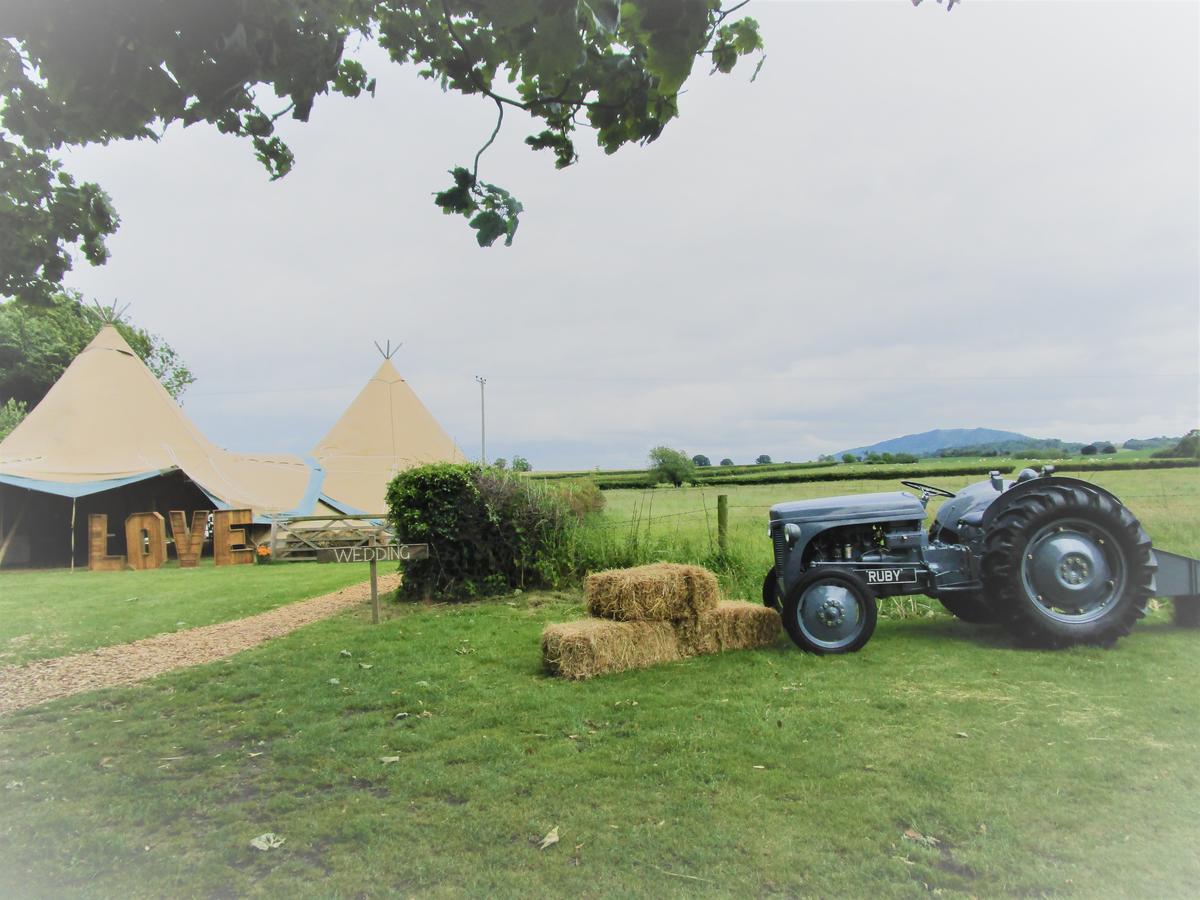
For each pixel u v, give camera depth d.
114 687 5.45
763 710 4.30
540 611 8.14
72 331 34.31
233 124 3.23
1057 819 2.85
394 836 2.91
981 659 5.37
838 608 5.69
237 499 17.66
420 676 5.42
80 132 3.18
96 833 3.04
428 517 9.12
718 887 2.47
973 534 6.23
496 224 2.77
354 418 25.38
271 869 2.71
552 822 2.98
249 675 5.61
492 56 2.65
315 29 2.53
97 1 2.18
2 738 4.33
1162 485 15.94
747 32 2.75
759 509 13.24
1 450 17.19
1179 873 2.46
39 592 11.25
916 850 2.65
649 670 5.45
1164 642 5.75
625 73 2.55
